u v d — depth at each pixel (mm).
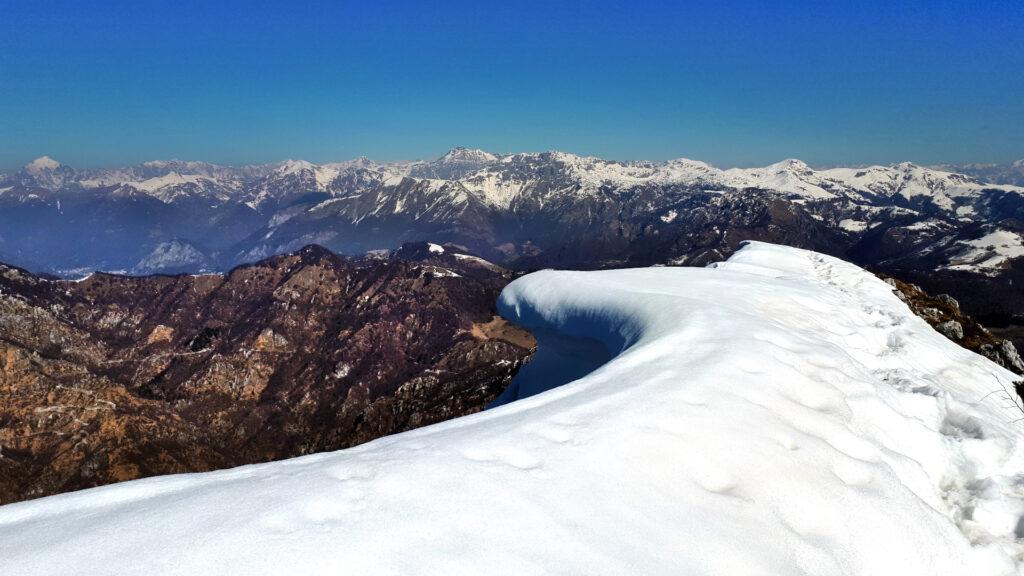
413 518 5527
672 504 6266
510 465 6711
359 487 6082
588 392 9297
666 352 11461
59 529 5430
